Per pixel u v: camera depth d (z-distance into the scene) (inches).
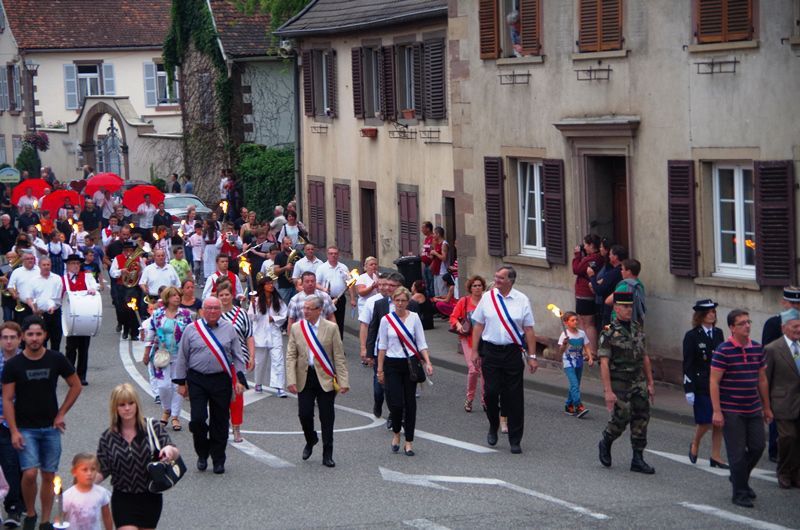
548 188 860.6
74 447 639.1
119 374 869.8
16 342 480.4
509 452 611.5
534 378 828.6
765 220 695.7
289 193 1701.5
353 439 649.6
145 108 2807.6
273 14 1738.4
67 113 2778.1
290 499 520.4
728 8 709.9
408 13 1170.6
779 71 685.9
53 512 510.3
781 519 474.0
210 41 1875.0
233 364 576.1
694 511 486.0
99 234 1381.6
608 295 769.6
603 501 503.5
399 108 1249.4
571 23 825.5
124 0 2851.9
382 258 1315.2
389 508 499.8
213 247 1353.3
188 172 2005.4
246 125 1882.4
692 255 746.2
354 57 1337.4
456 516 483.8
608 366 558.6
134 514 404.5
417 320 604.7
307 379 583.2
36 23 2775.6
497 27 896.9
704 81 730.2
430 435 658.8
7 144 2878.9
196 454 613.3
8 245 1439.5
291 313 738.2
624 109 788.6
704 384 561.6
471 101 936.9
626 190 823.7
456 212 969.5
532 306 895.1
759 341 711.1
